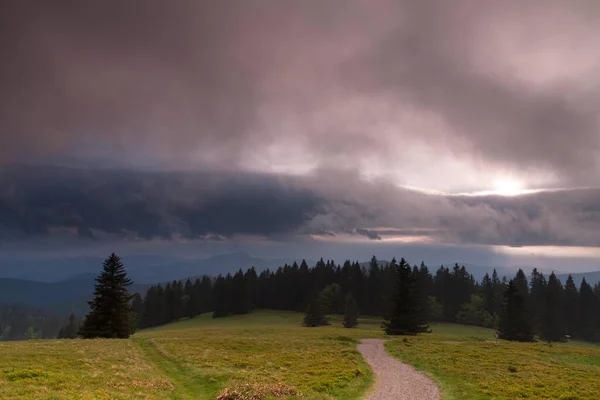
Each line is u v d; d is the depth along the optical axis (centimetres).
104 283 8244
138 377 3338
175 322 18300
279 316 17325
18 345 5091
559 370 4278
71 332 18675
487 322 15725
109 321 8019
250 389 2981
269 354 5119
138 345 5781
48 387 2659
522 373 4003
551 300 15462
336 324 14988
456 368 4219
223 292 18400
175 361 4303
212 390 3131
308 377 3594
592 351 6291
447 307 17700
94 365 3691
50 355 4088
